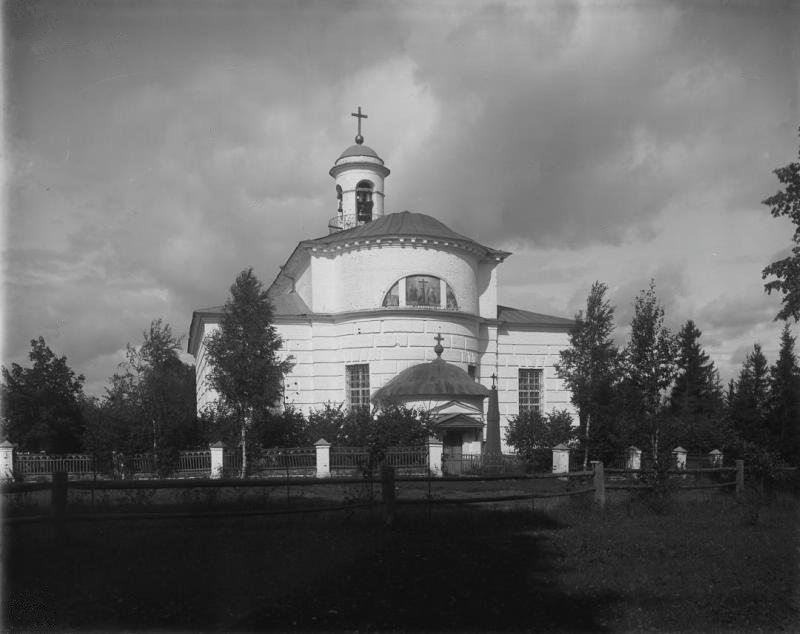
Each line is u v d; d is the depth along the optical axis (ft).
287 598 28.55
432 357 126.82
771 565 35.35
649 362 67.41
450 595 29.25
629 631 25.67
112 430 89.04
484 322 140.67
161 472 90.02
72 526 39.68
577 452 103.09
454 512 49.80
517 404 143.54
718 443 96.94
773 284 80.02
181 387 101.19
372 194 167.43
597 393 104.42
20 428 122.31
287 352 131.54
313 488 69.41
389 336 126.31
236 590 29.53
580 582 31.65
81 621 25.66
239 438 95.09
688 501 60.95
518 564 35.04
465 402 113.29
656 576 32.73
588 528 45.91
